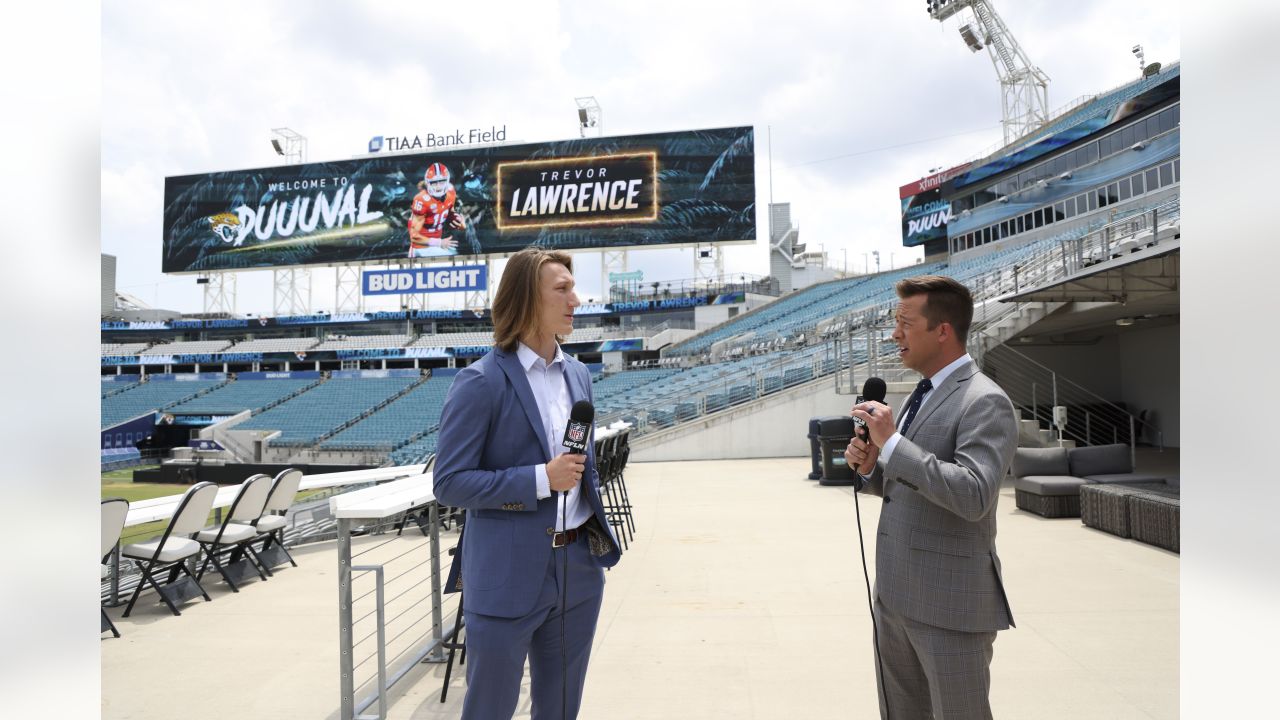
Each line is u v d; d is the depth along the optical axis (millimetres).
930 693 1896
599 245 31375
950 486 1694
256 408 32719
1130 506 6277
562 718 2033
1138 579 4961
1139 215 12305
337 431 27594
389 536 7676
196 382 37094
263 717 3107
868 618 4223
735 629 4070
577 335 38375
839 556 5875
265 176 34125
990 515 1862
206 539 5465
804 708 3029
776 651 3709
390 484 3537
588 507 2096
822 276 50219
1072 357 16781
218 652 3951
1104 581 4922
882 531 2012
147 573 4762
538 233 31828
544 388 2133
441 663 3742
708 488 10484
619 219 31297
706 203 30750
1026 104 34250
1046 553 5789
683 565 5633
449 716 3078
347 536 2912
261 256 33906
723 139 30922
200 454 27203
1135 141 22172
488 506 1893
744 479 11594
